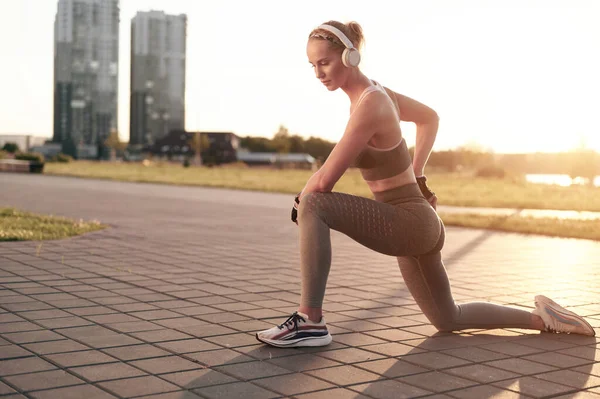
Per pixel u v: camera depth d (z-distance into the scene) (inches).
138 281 228.8
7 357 130.5
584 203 877.2
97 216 522.0
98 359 130.6
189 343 145.1
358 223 139.3
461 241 422.3
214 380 118.3
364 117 135.6
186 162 2987.2
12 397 106.6
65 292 203.8
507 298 215.6
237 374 122.3
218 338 150.2
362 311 186.2
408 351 142.6
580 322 159.2
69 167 2213.3
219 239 381.1
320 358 135.0
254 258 301.9
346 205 139.4
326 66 139.5
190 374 122.0
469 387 118.1
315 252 141.0
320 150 6245.1
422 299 153.9
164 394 109.9
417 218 140.3
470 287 237.5
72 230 394.0
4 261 267.7
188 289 215.8
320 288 142.9
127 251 313.7
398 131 139.9
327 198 139.9
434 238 143.4
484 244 406.6
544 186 1451.8
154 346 141.9
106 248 323.0
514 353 142.6
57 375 119.4
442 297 152.6
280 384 116.8
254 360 132.4
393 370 127.7
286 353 138.4
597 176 1769.2
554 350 145.9
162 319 169.2
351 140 135.9
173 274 247.6
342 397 110.7
